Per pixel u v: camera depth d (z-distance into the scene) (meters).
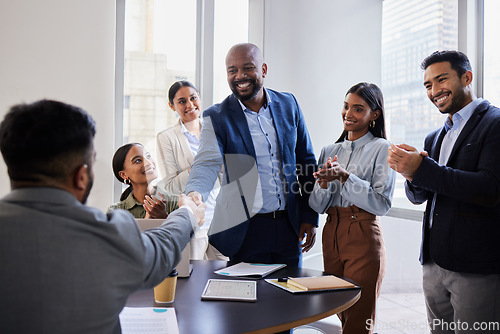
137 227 0.85
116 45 3.13
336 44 3.18
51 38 2.85
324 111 3.18
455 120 1.82
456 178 1.61
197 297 1.36
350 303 1.33
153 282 0.87
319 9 3.15
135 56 3.21
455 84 1.76
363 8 3.13
